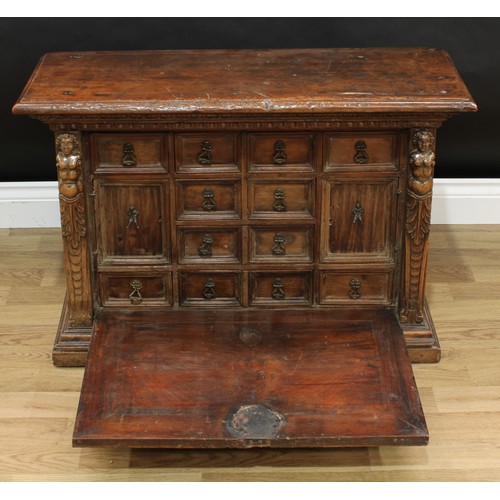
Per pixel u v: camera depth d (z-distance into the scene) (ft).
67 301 12.06
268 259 11.31
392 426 9.87
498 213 14.19
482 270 13.26
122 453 10.37
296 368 10.63
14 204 13.97
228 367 10.64
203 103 10.05
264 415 10.01
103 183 10.79
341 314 11.46
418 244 10.98
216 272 11.37
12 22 12.60
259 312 11.51
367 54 11.39
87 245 11.03
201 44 12.84
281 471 10.16
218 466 10.22
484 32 12.84
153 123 10.30
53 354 11.39
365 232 11.12
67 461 10.25
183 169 10.75
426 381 11.27
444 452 10.34
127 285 11.43
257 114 10.14
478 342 11.89
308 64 11.09
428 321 11.66
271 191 10.91
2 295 12.71
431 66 10.99
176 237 11.12
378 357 10.78
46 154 13.64
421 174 10.52
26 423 10.68
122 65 11.09
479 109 13.39
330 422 9.93
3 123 13.32
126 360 10.73
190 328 11.22
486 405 10.92
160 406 10.12
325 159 10.68
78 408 10.07
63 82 10.58
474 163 13.88
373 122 10.30
